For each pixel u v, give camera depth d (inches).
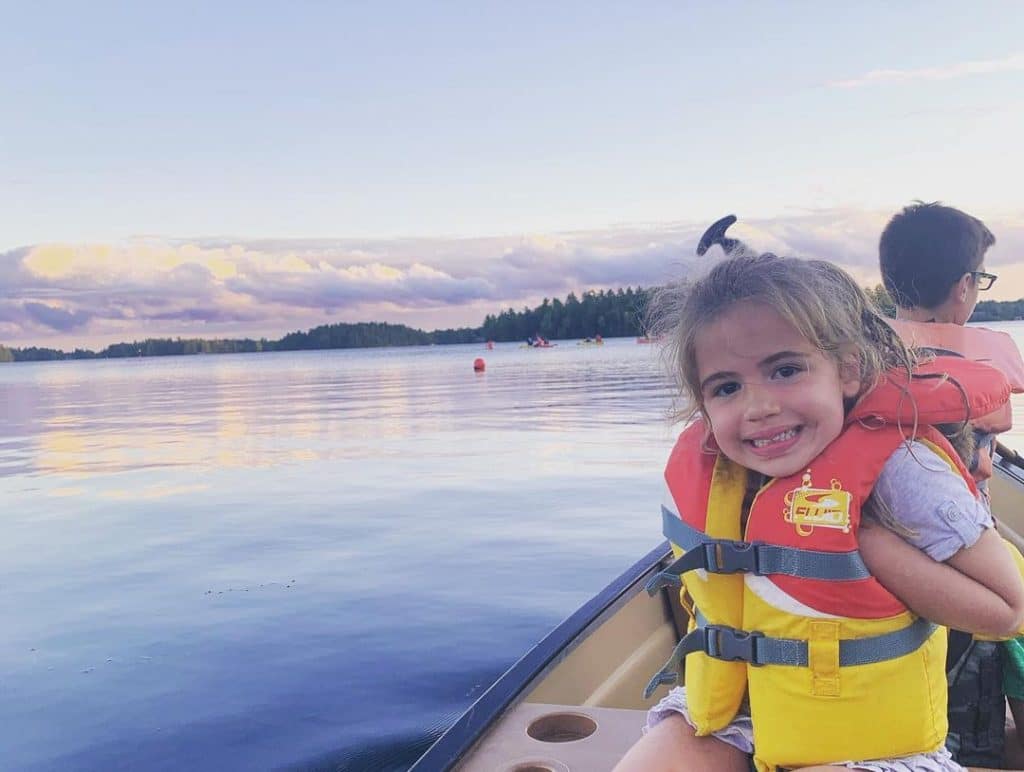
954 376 57.2
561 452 573.3
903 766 53.7
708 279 55.9
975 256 96.0
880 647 53.2
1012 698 77.0
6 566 317.7
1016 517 157.5
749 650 55.8
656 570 122.0
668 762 58.3
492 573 268.8
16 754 158.6
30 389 2329.0
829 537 52.9
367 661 195.5
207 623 231.8
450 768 70.1
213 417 1108.5
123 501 467.8
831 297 53.2
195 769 149.1
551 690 89.9
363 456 604.4
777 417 53.7
